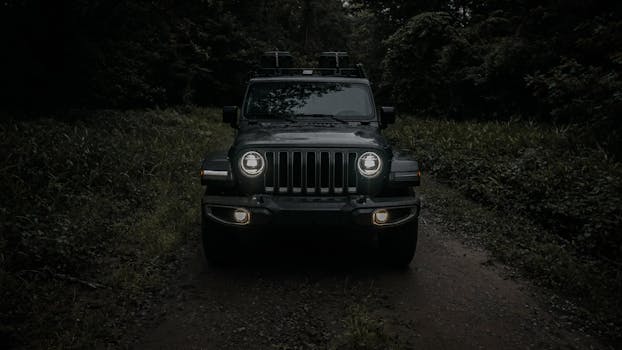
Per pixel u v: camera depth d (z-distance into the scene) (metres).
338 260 4.88
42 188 5.88
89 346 3.17
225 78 23.56
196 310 3.76
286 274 4.49
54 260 4.27
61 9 11.44
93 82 12.84
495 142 9.82
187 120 14.76
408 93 17.55
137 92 14.71
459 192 7.84
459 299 4.06
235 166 4.21
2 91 10.10
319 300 3.96
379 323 3.56
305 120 5.26
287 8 32.19
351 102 5.42
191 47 19.83
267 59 7.02
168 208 6.16
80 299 3.83
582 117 9.56
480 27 15.38
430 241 5.55
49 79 11.24
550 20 11.95
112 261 4.62
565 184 6.52
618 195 5.77
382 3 22.45
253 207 4.05
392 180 4.23
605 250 5.15
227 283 4.27
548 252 5.00
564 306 3.96
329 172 4.14
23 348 3.07
